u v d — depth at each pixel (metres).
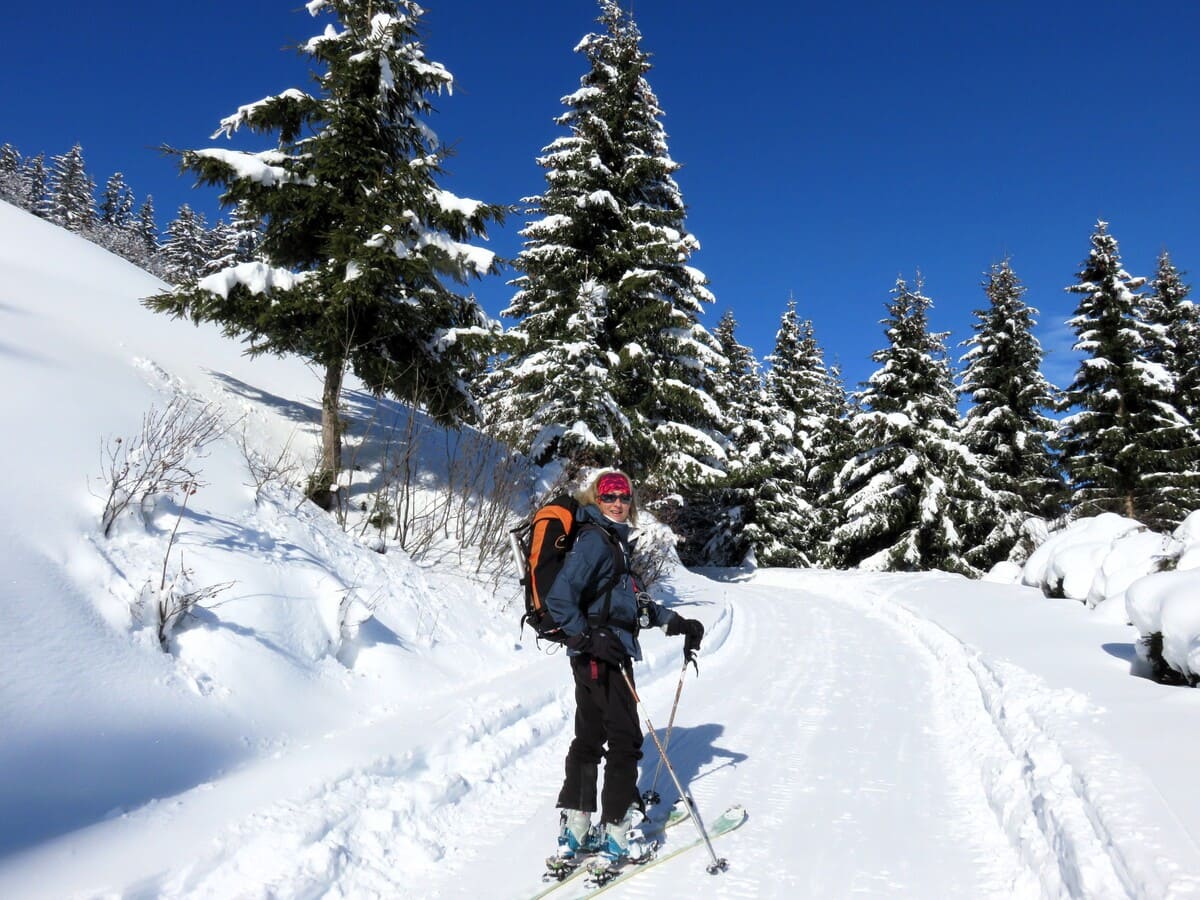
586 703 3.37
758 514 28.80
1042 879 2.86
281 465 8.05
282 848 2.82
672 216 17.14
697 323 18.33
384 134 9.05
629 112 17.53
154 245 71.44
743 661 8.16
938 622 9.61
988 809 3.78
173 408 7.18
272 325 8.21
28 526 4.16
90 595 4.01
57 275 11.37
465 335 8.91
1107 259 23.17
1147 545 8.16
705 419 18.98
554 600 3.17
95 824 2.75
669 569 13.76
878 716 5.69
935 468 25.92
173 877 2.49
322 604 5.20
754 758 4.63
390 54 8.70
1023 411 26.92
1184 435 21.88
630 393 17.09
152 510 4.87
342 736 4.07
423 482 9.43
